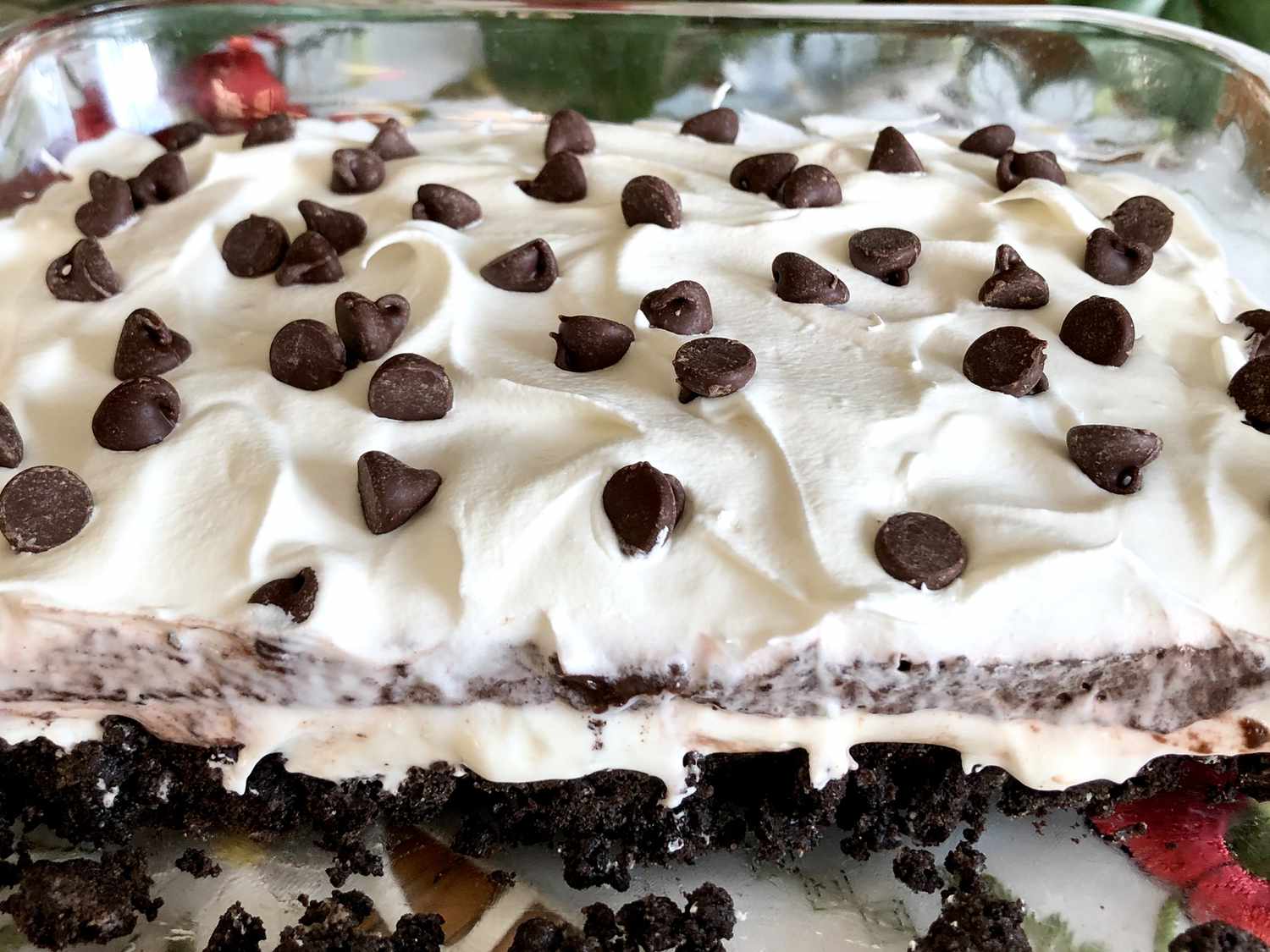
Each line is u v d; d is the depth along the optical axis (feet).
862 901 0.53
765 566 0.48
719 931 0.51
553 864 0.54
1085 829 0.55
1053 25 0.74
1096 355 0.57
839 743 0.52
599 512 0.49
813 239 0.63
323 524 0.50
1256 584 0.49
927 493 0.51
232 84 0.76
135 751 0.53
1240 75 0.70
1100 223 0.65
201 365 0.56
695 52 0.77
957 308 0.60
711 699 0.49
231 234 0.62
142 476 0.50
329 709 0.50
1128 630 0.48
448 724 0.51
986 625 0.48
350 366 0.55
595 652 0.48
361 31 0.76
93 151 0.72
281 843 0.54
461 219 0.64
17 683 0.50
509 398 0.53
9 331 0.59
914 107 0.78
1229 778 0.55
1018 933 0.50
